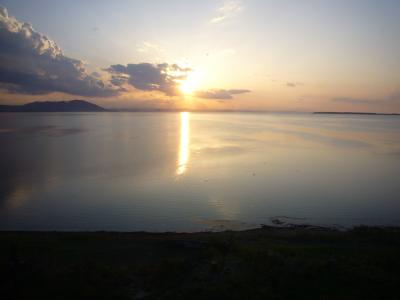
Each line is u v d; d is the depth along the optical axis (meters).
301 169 47.75
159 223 25.81
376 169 47.88
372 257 13.50
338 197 33.06
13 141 76.88
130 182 38.53
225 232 21.73
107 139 85.69
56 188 35.38
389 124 186.00
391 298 9.68
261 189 36.06
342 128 141.75
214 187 36.75
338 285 10.41
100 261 13.76
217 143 79.88
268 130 127.25
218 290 9.95
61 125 140.12
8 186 35.91
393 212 28.45
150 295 9.96
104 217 27.05
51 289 9.99
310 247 15.88
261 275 10.95
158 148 68.38
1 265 11.42
